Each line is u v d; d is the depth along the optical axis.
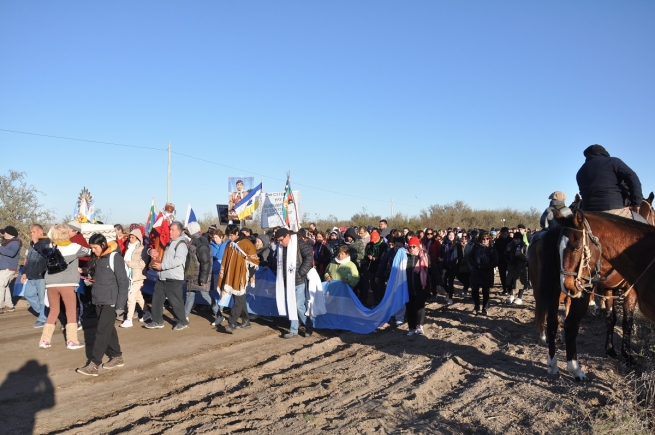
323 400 6.14
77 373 7.18
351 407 5.90
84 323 10.64
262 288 10.95
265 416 5.62
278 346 8.90
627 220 5.46
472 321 11.10
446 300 14.23
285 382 6.86
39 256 10.10
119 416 5.64
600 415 5.39
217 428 5.29
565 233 5.67
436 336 9.55
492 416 5.55
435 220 42.75
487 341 9.00
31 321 10.97
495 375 7.04
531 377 6.86
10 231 12.32
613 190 6.72
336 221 38.75
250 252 10.11
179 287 10.05
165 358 8.01
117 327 10.32
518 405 5.87
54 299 8.46
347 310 9.74
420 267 9.62
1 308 12.17
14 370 7.29
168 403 6.07
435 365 7.55
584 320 10.61
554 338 6.72
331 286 9.96
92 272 7.51
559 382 6.56
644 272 5.28
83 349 8.45
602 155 7.17
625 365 7.14
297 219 13.35
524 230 16.38
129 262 10.34
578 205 7.46
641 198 6.52
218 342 9.12
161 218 10.91
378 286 12.34
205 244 10.27
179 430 5.27
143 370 7.38
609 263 5.62
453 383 6.86
